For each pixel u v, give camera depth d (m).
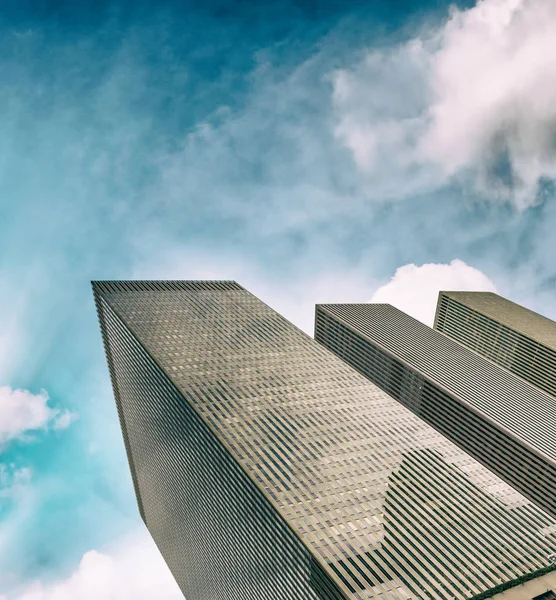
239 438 134.25
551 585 106.12
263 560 121.44
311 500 116.19
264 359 180.75
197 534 168.50
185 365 167.75
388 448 144.25
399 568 101.88
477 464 145.12
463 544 112.50
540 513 128.12
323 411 155.88
